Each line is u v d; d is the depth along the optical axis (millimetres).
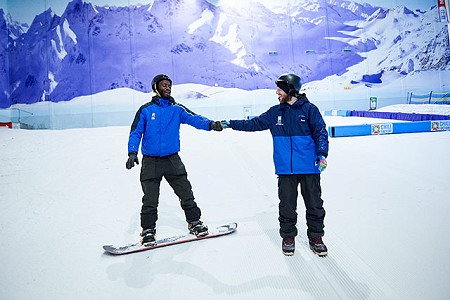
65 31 13578
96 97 13547
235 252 1830
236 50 14016
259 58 14078
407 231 1955
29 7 13594
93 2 13609
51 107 13469
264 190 3023
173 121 2059
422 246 1754
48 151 5484
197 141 6176
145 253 1881
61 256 1908
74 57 13531
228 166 4059
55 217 2596
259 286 1478
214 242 1979
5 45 13461
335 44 14422
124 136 7109
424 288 1384
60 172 4078
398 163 3699
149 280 1585
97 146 5859
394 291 1380
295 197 1776
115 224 2393
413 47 14805
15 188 3455
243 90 14016
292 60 14219
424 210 2279
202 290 1473
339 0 14445
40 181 3697
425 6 14891
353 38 14523
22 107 13461
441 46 14922
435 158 3826
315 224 1734
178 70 13828
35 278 1667
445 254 1651
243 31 14039
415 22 14820
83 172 4035
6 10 13523
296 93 1797
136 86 13695
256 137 6391
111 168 4195
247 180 3391
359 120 8930
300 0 14250
